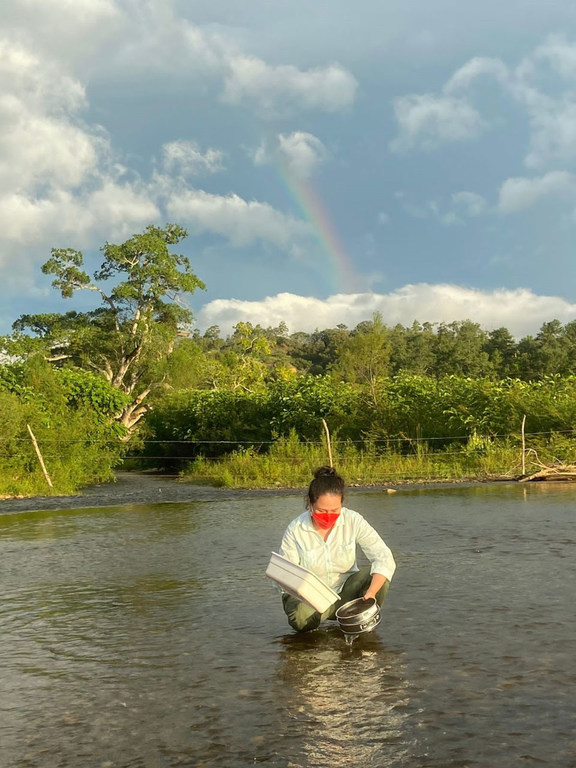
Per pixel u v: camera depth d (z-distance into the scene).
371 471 18.00
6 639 4.95
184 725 3.41
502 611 5.21
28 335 46.34
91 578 6.98
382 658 4.26
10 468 16.94
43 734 3.38
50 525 11.14
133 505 14.02
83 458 19.39
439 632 4.74
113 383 49.28
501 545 8.04
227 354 53.09
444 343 68.44
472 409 21.14
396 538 8.75
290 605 4.82
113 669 4.25
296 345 138.25
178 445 26.55
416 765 2.94
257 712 3.53
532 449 18.53
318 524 4.94
